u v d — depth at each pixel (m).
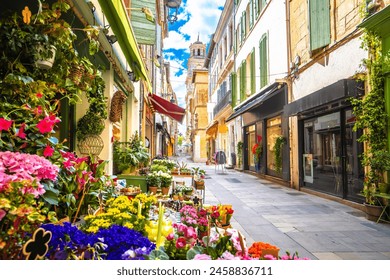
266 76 13.21
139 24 7.74
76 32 4.19
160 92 24.11
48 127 2.30
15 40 2.45
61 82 2.94
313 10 8.80
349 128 7.52
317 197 8.72
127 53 4.99
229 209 3.32
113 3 3.17
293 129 10.73
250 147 17.92
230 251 1.76
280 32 11.73
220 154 19.09
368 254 4.07
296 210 6.90
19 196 1.39
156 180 5.40
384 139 6.06
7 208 1.34
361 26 6.14
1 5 3.27
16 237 1.39
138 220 2.18
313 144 9.50
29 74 2.62
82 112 4.90
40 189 1.54
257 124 15.84
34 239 1.31
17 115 2.36
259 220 5.97
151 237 2.02
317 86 8.87
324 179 8.82
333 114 8.23
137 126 9.85
